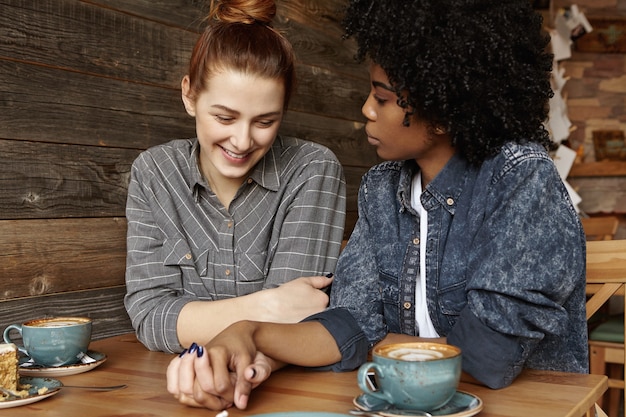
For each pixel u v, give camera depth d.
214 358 0.87
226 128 1.26
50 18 1.39
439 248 1.15
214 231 1.42
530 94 1.08
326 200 1.44
